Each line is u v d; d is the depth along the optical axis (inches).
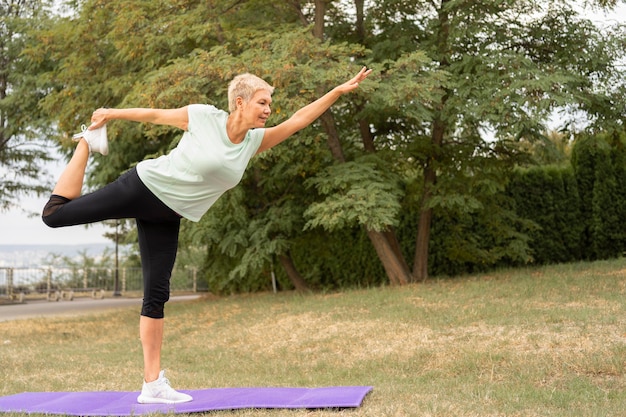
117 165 721.6
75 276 1145.4
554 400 217.3
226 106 506.0
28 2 923.4
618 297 403.2
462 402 213.3
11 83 890.7
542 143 605.3
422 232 613.9
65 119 642.2
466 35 526.6
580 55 533.0
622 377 256.7
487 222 636.7
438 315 406.0
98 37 622.8
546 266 612.7
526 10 560.1
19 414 193.2
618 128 572.4
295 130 193.9
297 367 335.9
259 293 778.8
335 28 604.4
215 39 592.7
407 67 484.1
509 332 342.6
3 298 961.5
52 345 464.1
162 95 473.4
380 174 538.0
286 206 600.1
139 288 1203.2
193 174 182.2
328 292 621.6
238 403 198.8
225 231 616.1
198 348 409.4
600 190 721.0
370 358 335.9
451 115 523.2
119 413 190.4
